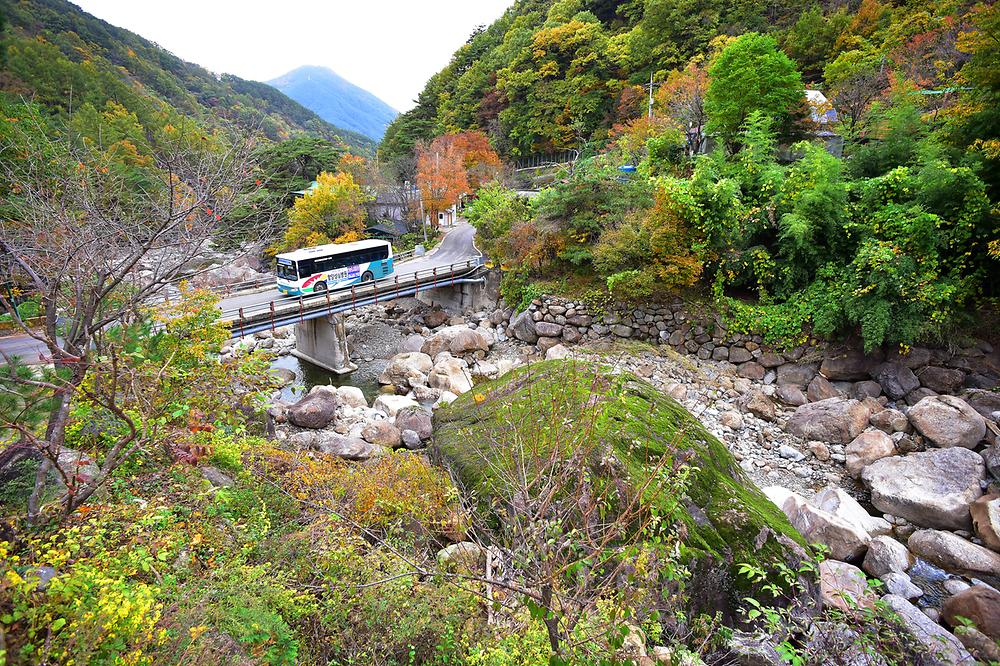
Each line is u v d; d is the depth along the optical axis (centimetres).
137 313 701
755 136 1866
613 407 738
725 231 1814
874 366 1612
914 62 2259
